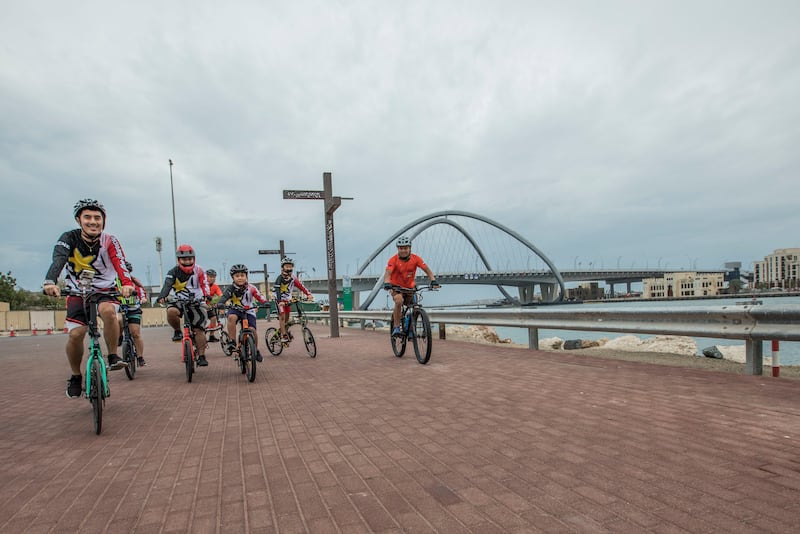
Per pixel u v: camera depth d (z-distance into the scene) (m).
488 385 5.57
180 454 3.56
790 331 4.93
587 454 3.09
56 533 2.34
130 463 3.40
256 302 7.79
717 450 3.06
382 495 2.63
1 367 10.44
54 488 2.96
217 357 10.63
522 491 2.58
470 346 10.24
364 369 7.49
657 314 6.37
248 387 6.44
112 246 4.52
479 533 2.15
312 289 85.38
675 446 3.17
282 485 2.85
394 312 8.24
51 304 64.75
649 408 4.16
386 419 4.28
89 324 4.32
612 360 7.09
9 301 56.09
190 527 2.36
